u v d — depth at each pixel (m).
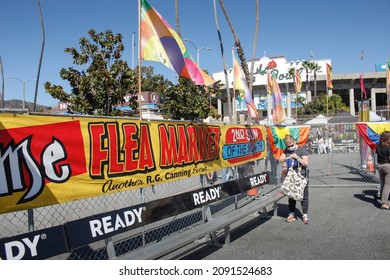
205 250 5.57
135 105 14.77
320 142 25.00
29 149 3.48
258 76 71.31
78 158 3.98
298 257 5.13
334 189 11.05
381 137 8.02
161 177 5.34
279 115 12.77
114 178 4.46
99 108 13.60
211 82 6.57
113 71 13.44
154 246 4.50
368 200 9.13
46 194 3.61
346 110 65.12
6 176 3.27
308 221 7.10
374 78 71.31
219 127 7.21
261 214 7.85
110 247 4.20
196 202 5.69
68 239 3.66
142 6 5.19
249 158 8.66
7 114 3.31
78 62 13.56
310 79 71.88
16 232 5.81
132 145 4.80
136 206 4.54
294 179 6.91
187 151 6.05
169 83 18.22
